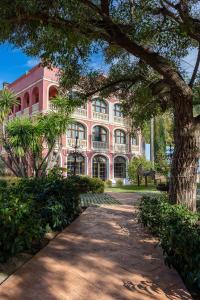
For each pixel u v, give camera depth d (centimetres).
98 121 2691
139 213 629
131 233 551
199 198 1077
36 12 471
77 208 711
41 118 1445
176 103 605
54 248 462
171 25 611
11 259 398
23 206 420
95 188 1332
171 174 619
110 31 548
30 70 2442
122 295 326
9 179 1130
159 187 1225
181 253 339
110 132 2781
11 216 392
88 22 524
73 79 782
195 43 700
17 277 361
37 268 387
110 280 360
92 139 2636
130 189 1798
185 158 596
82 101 827
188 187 593
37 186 631
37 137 1388
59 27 511
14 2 435
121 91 911
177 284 352
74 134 2502
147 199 632
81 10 495
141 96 845
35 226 439
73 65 727
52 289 334
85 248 466
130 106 947
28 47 632
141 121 978
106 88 848
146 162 2334
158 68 585
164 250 393
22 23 519
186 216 445
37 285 342
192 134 593
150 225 545
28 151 1445
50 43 595
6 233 382
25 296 317
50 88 2316
